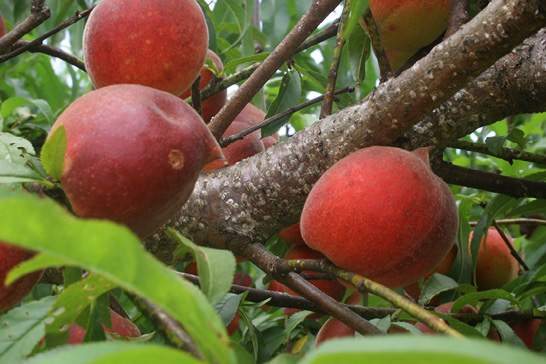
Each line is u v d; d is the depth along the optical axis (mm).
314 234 381
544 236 772
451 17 423
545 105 444
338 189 373
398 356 192
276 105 559
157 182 342
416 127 445
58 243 234
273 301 513
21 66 938
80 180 338
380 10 456
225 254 338
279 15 776
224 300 464
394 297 350
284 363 319
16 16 732
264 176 458
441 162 489
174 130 349
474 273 548
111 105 346
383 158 380
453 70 376
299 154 450
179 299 249
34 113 786
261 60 543
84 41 436
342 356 203
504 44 360
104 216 344
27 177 350
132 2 421
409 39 468
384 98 408
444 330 329
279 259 428
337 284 542
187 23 429
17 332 351
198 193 468
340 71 742
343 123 434
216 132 469
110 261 242
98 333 367
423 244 371
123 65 419
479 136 740
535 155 536
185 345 315
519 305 489
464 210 592
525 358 177
